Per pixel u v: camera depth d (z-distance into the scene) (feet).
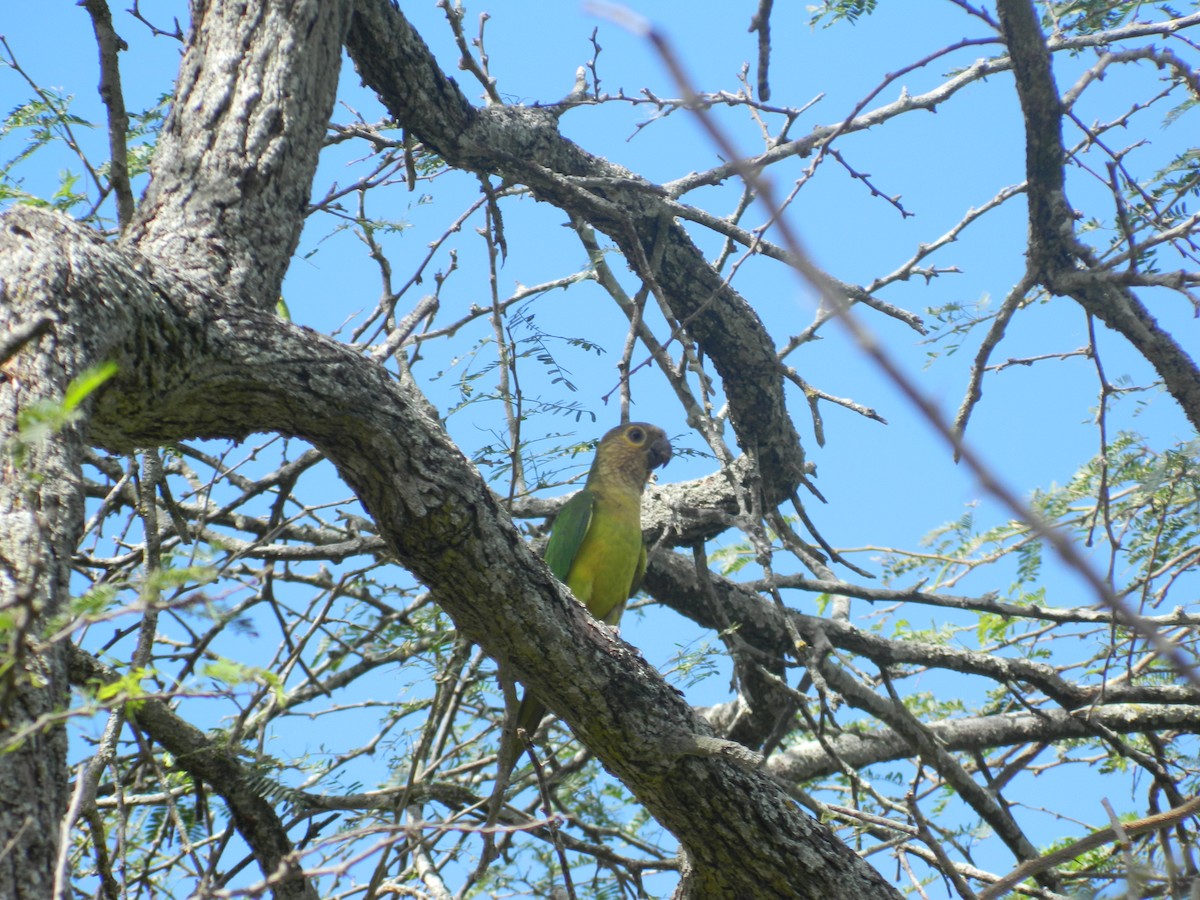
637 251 34.73
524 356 34.09
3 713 11.80
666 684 27.71
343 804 34.06
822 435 38.14
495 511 25.32
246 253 25.61
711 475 45.27
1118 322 34.50
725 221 37.47
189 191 25.99
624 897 36.91
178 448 35.32
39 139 30.99
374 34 31.96
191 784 36.09
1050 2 38.22
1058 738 45.42
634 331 34.27
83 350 19.36
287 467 36.17
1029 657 46.57
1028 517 4.66
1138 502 31.14
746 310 41.06
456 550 25.04
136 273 21.50
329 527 42.60
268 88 27.20
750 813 28.22
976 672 43.42
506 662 27.20
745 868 28.99
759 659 40.83
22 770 14.33
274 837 32.55
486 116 35.55
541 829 36.04
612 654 26.99
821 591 43.11
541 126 36.70
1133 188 33.22
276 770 33.78
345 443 24.20
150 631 26.08
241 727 32.63
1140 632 5.10
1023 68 32.30
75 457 17.89
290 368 23.18
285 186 26.84
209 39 27.91
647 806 29.12
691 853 29.73
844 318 4.58
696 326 40.93
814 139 36.32
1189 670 4.95
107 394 21.59
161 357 21.74
